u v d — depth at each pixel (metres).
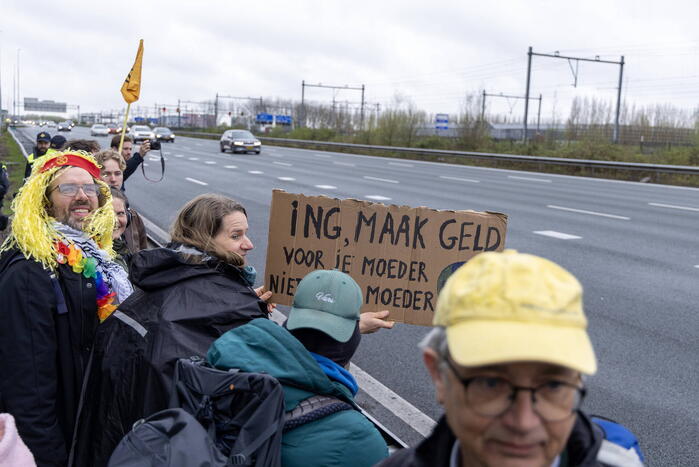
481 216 3.16
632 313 6.96
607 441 1.30
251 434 1.82
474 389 1.07
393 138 45.62
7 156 27.58
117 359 2.36
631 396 4.91
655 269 9.10
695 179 23.42
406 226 3.19
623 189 21.22
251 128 90.75
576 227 12.77
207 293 2.43
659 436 4.29
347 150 46.19
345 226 3.21
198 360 2.13
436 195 18.09
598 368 5.44
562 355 1.00
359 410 2.15
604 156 30.41
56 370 2.63
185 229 2.62
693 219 14.19
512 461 1.07
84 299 2.72
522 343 1.00
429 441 1.25
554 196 18.48
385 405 4.66
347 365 2.44
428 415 4.56
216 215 2.60
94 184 2.99
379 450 2.03
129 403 2.30
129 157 7.80
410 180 23.02
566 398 1.07
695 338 6.18
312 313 2.14
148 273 2.48
